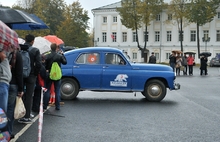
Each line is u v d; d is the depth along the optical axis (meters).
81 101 12.47
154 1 70.19
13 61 6.52
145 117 9.41
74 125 8.24
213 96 14.62
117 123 8.55
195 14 66.88
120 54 12.62
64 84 12.62
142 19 71.25
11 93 6.56
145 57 78.19
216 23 72.75
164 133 7.52
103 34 81.62
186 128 8.06
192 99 13.52
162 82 12.67
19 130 7.58
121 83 12.51
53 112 9.99
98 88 12.55
